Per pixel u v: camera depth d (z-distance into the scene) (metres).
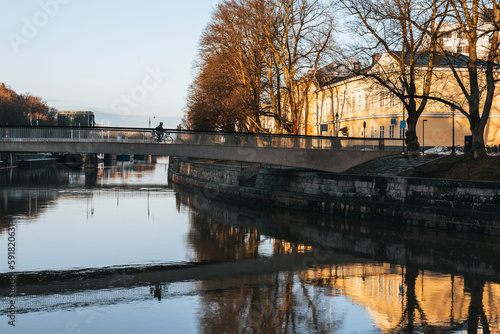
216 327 16.06
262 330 15.78
